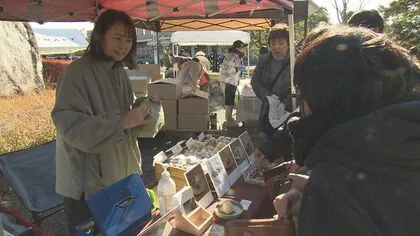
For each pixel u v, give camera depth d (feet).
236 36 39.32
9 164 8.00
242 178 6.49
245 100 17.49
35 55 27.40
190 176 5.35
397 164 1.96
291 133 2.43
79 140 4.91
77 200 5.62
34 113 16.05
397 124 1.95
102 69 5.52
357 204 1.91
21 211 9.53
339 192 1.95
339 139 2.03
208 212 4.91
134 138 6.02
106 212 4.52
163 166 6.28
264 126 9.11
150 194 5.75
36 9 8.17
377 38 2.22
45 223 9.11
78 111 5.07
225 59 20.49
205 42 39.32
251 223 3.57
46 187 8.11
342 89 2.03
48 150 8.72
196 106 16.97
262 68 9.65
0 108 16.93
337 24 2.47
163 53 63.82
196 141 7.77
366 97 2.03
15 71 25.20
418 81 2.18
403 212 1.94
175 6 9.14
